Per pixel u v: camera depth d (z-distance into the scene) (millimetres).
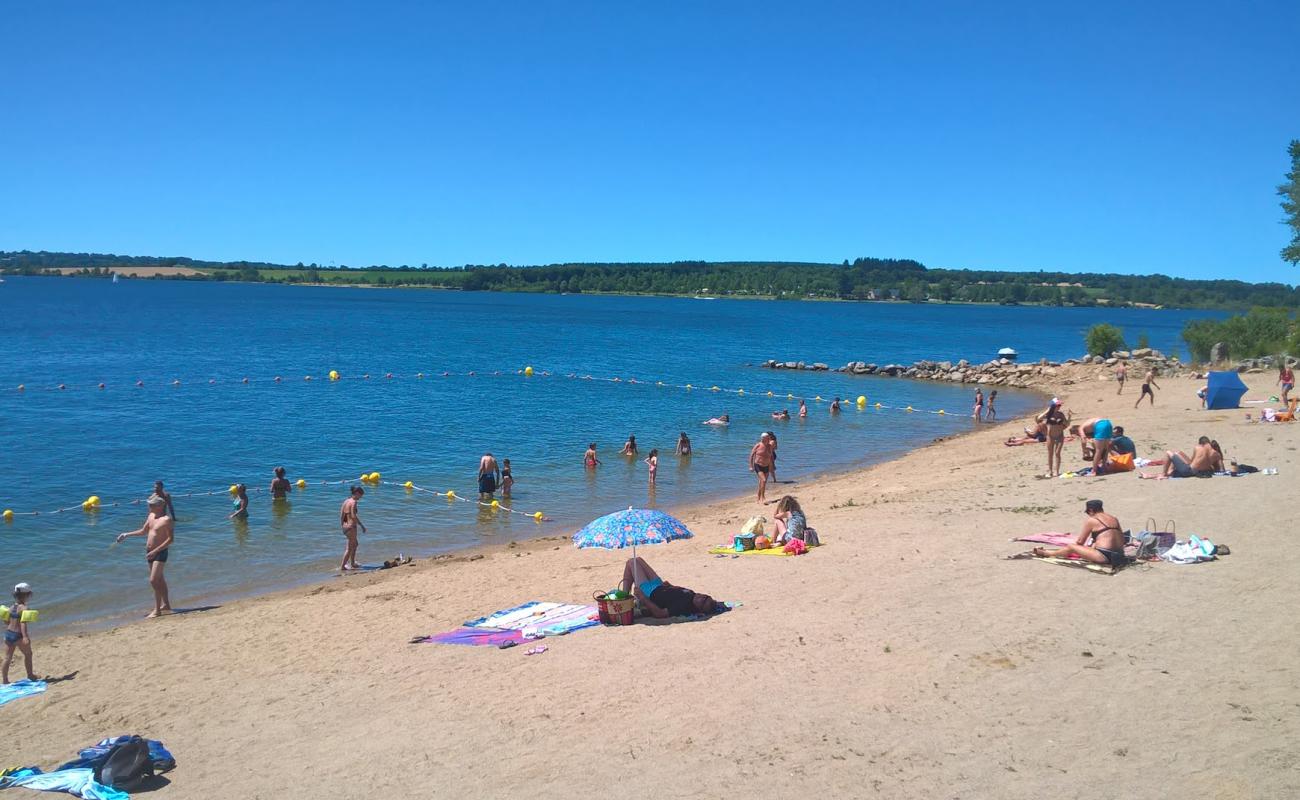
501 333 108062
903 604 12586
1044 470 24438
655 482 28406
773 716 9211
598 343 97125
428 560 19781
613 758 8594
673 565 16594
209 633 14586
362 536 22000
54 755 10164
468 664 11844
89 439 33688
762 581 14602
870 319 179250
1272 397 36812
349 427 38281
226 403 44531
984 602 12391
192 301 162875
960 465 28625
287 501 25344
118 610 16594
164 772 9359
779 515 17438
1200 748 7875
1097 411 41719
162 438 34312
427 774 8672
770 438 25016
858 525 18656
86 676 12797
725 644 11555
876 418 45188
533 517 24141
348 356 72750
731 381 62500
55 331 87125
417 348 83250
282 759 9422
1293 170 60969
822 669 10391
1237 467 19844
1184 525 15664
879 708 9219
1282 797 6988
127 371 56625
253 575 18781
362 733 9875
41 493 25281
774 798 7633
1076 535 15523
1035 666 9992
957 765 7949
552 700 10195
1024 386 59688
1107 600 12062
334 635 14086
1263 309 59719
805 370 71250
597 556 18688
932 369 66875
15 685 12477
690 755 8516
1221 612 11219
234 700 11477
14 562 19328
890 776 7848
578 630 12875
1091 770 7688
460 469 30188
